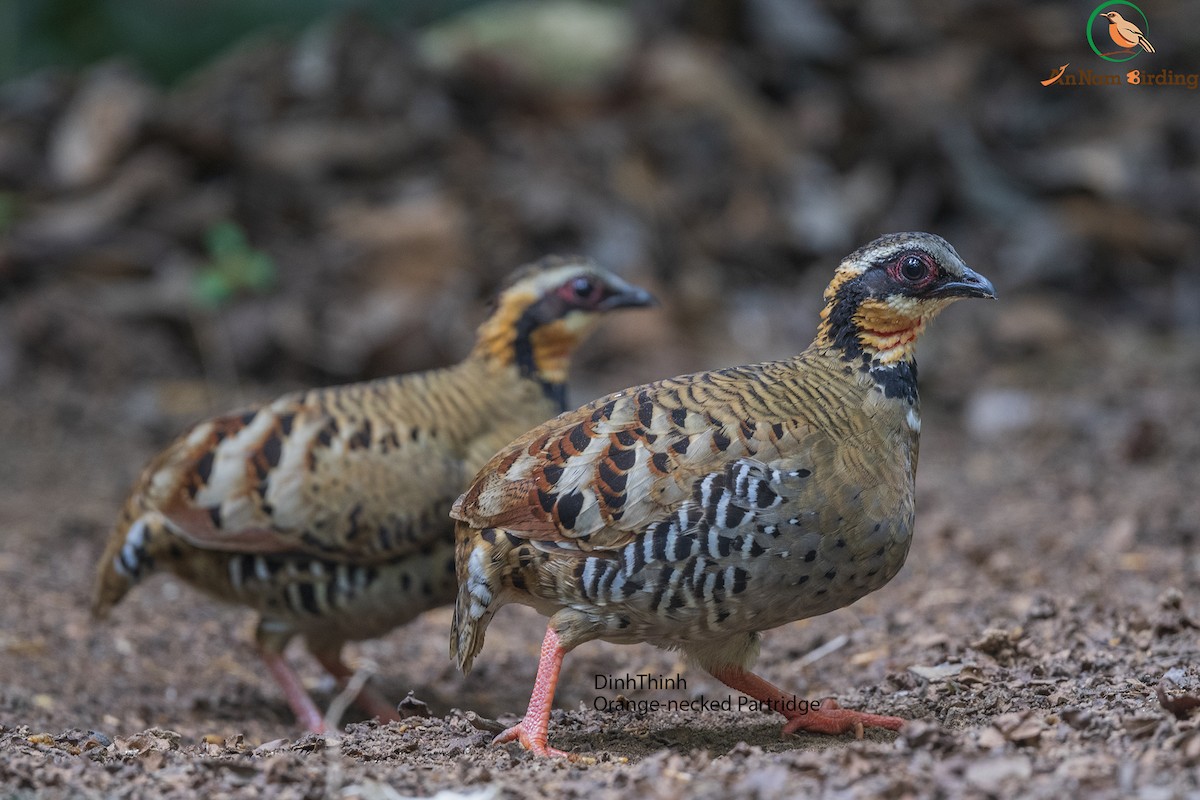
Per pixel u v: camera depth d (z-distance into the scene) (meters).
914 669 8.10
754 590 6.74
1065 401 15.48
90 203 17.19
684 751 7.18
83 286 16.70
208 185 17.67
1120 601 9.27
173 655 10.31
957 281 7.10
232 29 22.30
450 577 8.84
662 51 19.56
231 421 8.88
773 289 17.84
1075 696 7.18
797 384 7.01
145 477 8.88
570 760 6.68
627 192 17.92
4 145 17.83
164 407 15.65
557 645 6.98
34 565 11.62
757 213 18.31
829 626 10.05
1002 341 16.88
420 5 22.59
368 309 16.45
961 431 15.44
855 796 5.50
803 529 6.69
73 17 21.95
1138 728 6.11
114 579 8.98
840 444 6.89
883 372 7.15
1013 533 11.70
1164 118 19.30
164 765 6.39
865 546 6.87
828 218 18.09
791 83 19.83
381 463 8.64
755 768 5.99
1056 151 18.81
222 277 15.59
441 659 10.31
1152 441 13.75
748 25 20.16
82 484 13.86
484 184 18.00
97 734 7.35
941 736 6.00
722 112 19.00
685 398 6.89
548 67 19.22
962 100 19.08
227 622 11.08
